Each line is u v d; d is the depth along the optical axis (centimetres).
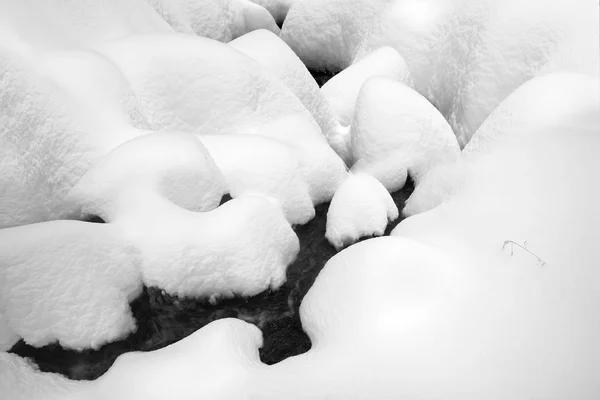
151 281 471
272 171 570
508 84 704
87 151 544
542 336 383
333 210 574
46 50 577
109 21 680
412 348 387
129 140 529
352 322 416
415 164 651
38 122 542
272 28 1009
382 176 646
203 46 645
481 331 391
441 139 649
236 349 411
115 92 576
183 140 523
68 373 445
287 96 675
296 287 525
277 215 521
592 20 666
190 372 385
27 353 437
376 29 859
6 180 529
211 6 913
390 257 447
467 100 737
